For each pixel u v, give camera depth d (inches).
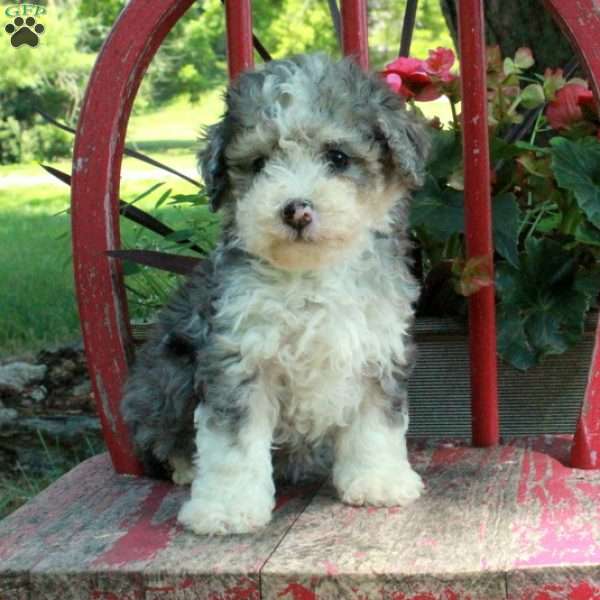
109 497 37.7
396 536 33.3
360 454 36.1
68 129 46.3
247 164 35.5
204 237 47.8
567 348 41.5
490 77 44.0
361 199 34.9
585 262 43.0
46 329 60.8
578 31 38.2
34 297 67.2
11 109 151.1
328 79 35.3
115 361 39.7
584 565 30.9
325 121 34.7
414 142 35.7
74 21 157.9
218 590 31.9
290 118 34.7
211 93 175.0
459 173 41.9
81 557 33.0
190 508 34.8
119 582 32.2
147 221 46.5
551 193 43.4
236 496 34.5
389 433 36.2
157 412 38.2
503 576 31.0
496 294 42.5
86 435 52.9
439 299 42.5
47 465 52.9
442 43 159.2
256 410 35.2
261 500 34.6
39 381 53.9
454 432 42.6
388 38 161.0
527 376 42.2
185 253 53.1
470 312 39.8
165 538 34.1
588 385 37.7
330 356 34.9
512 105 44.2
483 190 39.1
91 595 32.4
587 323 41.8
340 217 33.5
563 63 52.5
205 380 35.2
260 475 34.9
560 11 38.3
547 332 41.5
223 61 175.3
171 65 174.7
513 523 33.6
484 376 40.0
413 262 39.5
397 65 44.1
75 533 34.7
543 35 52.6
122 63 39.6
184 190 103.1
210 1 172.9
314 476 38.8
